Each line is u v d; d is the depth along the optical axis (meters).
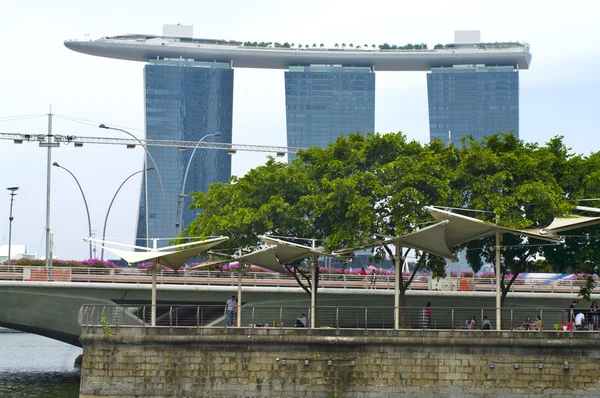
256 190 71.00
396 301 60.50
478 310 77.62
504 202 64.69
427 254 72.25
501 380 56.78
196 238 69.19
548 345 56.84
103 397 57.41
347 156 71.25
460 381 56.81
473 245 71.56
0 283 79.56
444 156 69.00
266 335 57.62
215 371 57.41
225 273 88.38
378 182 67.50
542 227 65.50
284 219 68.94
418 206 65.75
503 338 56.91
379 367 57.19
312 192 70.19
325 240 67.12
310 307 62.56
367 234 64.62
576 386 56.75
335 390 57.06
